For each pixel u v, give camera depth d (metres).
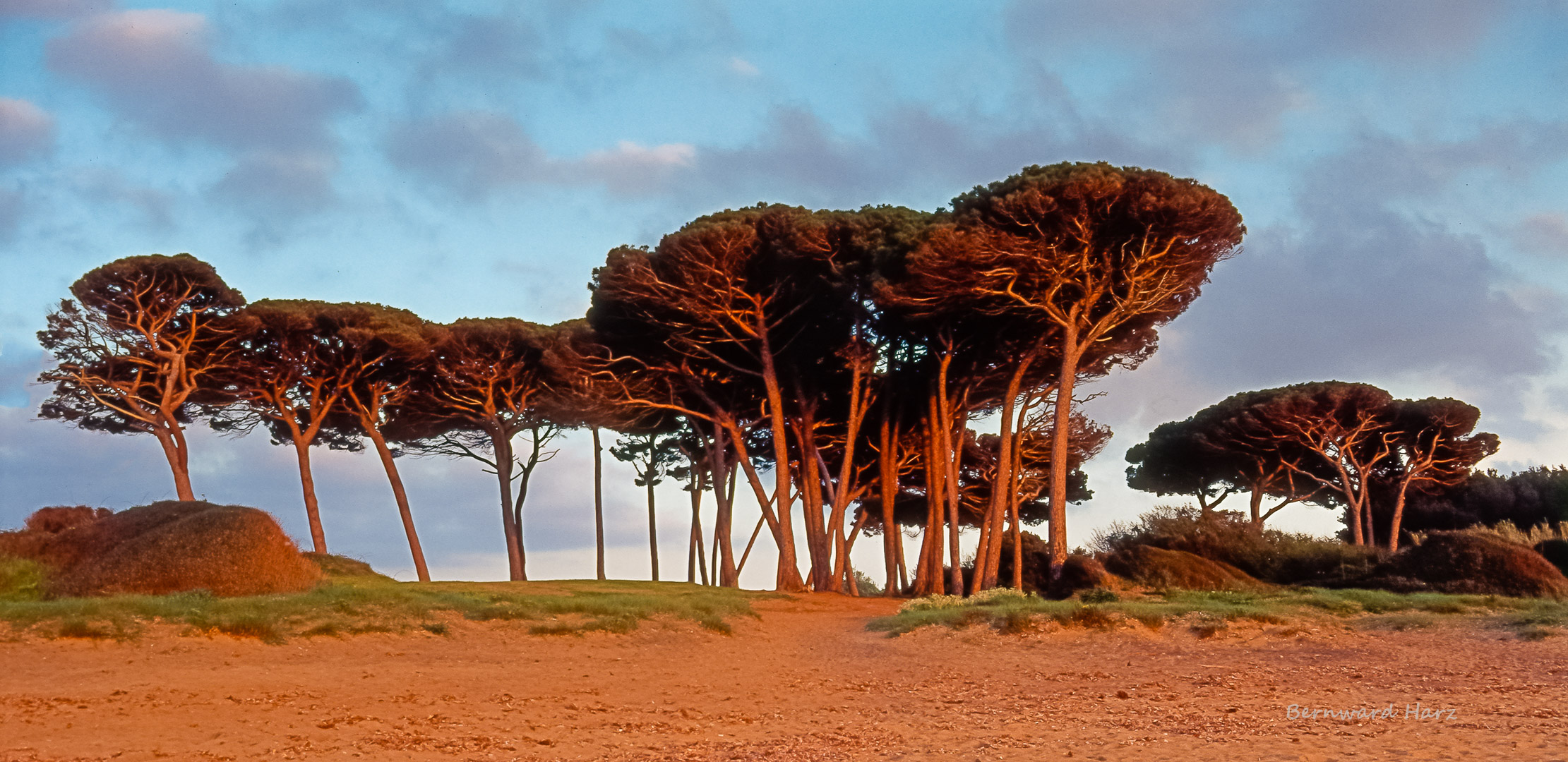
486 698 10.27
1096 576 23.75
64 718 8.30
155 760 6.80
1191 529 27.70
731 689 11.78
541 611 17.45
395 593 18.39
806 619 22.08
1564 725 8.27
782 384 33.34
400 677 11.58
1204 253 27.06
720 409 33.50
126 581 17.89
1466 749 7.12
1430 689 10.77
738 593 28.22
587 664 13.77
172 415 33.19
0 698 9.15
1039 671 13.38
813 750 7.77
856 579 55.00
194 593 16.81
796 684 12.33
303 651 13.45
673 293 29.23
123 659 11.94
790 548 31.06
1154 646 15.23
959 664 14.33
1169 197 25.20
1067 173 25.48
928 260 25.72
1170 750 7.39
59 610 13.63
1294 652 14.43
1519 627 15.01
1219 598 20.16
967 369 32.25
